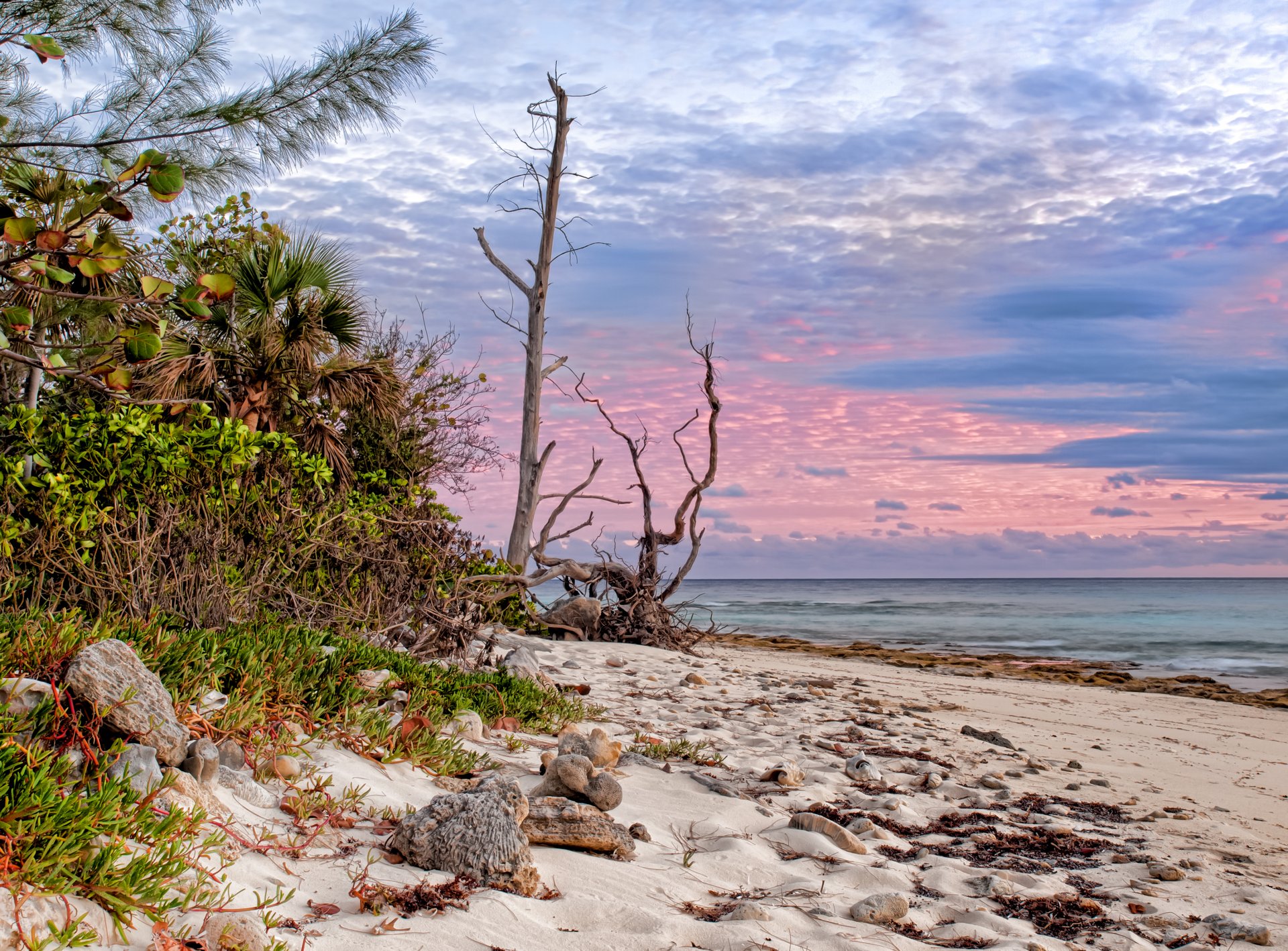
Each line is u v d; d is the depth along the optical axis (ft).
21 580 18.15
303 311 39.24
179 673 13.33
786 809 15.94
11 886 7.20
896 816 16.42
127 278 21.71
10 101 23.77
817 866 12.96
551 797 12.45
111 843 8.06
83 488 19.92
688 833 13.71
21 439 20.43
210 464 21.68
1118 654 73.61
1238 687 53.88
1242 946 11.28
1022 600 181.98
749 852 12.95
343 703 15.33
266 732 13.30
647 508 53.72
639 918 9.72
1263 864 15.28
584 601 49.73
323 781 12.25
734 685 34.65
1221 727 34.45
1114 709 38.24
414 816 10.64
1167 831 17.16
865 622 112.57
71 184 15.67
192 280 35.91
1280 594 216.13
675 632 52.85
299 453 26.12
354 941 8.11
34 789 8.21
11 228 12.38
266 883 9.00
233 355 37.91
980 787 19.65
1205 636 89.97
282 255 40.09
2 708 9.51
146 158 12.85
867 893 12.05
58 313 19.57
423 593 26.63
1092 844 15.70
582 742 16.39
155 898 7.77
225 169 25.17
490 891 9.73
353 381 41.34
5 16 23.24
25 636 11.66
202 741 10.98
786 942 9.82
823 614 132.36
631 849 12.10
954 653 74.38
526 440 57.11
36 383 26.03
